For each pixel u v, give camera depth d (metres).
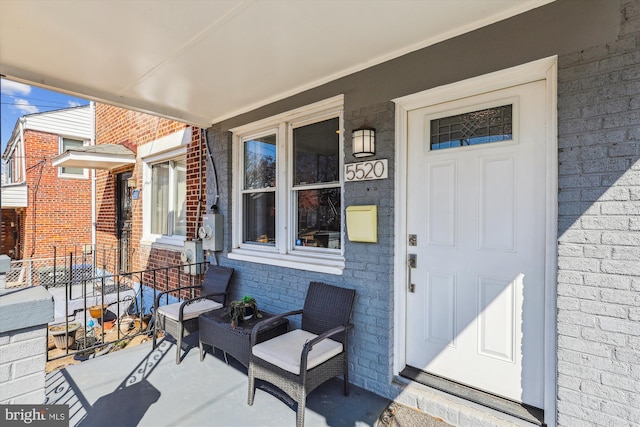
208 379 2.86
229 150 4.08
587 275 1.81
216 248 4.01
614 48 1.75
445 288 2.51
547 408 2.02
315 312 2.82
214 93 3.36
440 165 2.52
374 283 2.65
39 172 9.33
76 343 4.29
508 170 2.24
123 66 2.77
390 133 2.59
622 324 1.72
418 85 2.45
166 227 5.45
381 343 2.61
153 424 2.26
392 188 2.59
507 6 2.01
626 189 1.71
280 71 2.87
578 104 1.84
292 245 3.49
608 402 1.75
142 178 5.85
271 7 1.99
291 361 2.25
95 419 2.31
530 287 2.16
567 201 1.86
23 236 9.80
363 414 2.37
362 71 2.75
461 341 2.44
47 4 1.95
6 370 1.42
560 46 1.90
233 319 2.95
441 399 2.31
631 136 1.70
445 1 1.95
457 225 2.45
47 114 9.47
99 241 7.93
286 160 3.50
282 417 2.34
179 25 2.18
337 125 3.13
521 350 2.20
